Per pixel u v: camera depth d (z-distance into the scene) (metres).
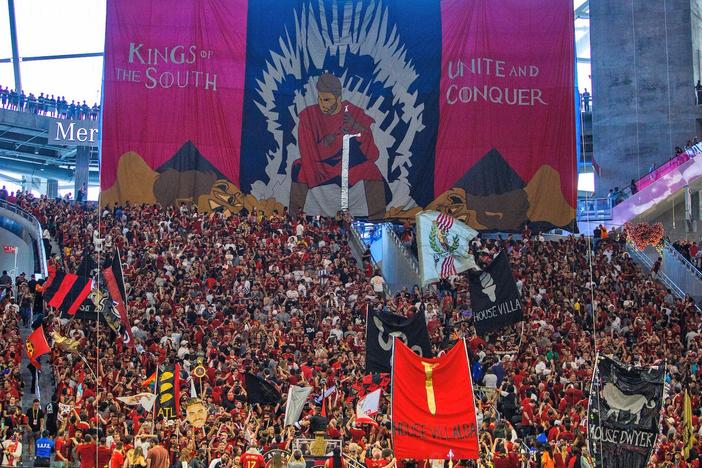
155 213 52.03
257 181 54.97
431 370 21.44
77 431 26.58
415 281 50.62
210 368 33.31
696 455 28.69
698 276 51.47
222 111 55.09
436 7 56.16
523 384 33.78
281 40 55.88
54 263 44.03
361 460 24.39
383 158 55.50
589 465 24.55
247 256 47.00
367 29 56.09
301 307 42.84
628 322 43.91
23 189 73.94
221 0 55.66
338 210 54.91
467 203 55.12
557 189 55.41
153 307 39.91
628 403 22.58
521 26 56.09
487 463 24.98
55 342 33.22
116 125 54.34
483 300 31.20
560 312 44.16
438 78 55.78
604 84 63.22
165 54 55.09
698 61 64.12
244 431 26.84
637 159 62.34
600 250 52.00
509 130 55.62
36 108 69.75
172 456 25.45
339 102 55.75
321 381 32.12
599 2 63.62
